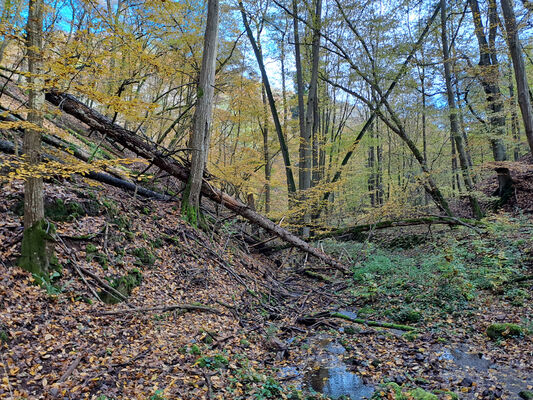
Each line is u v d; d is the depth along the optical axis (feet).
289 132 63.62
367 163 77.36
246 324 24.07
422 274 30.89
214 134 60.34
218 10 34.45
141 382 14.44
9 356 13.89
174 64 43.96
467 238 39.86
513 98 50.75
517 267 28.48
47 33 17.95
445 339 21.04
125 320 19.47
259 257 44.80
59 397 12.48
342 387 16.58
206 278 28.09
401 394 15.02
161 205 33.99
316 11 48.21
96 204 25.55
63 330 16.72
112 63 32.35
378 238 50.72
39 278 18.54
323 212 58.08
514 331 19.81
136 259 24.93
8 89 36.45
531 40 41.70
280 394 15.47
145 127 53.01
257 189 67.26
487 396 14.66
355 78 54.08
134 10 33.63
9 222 20.49
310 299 33.83
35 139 18.69
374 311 27.94
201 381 15.19
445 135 68.54
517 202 47.78
